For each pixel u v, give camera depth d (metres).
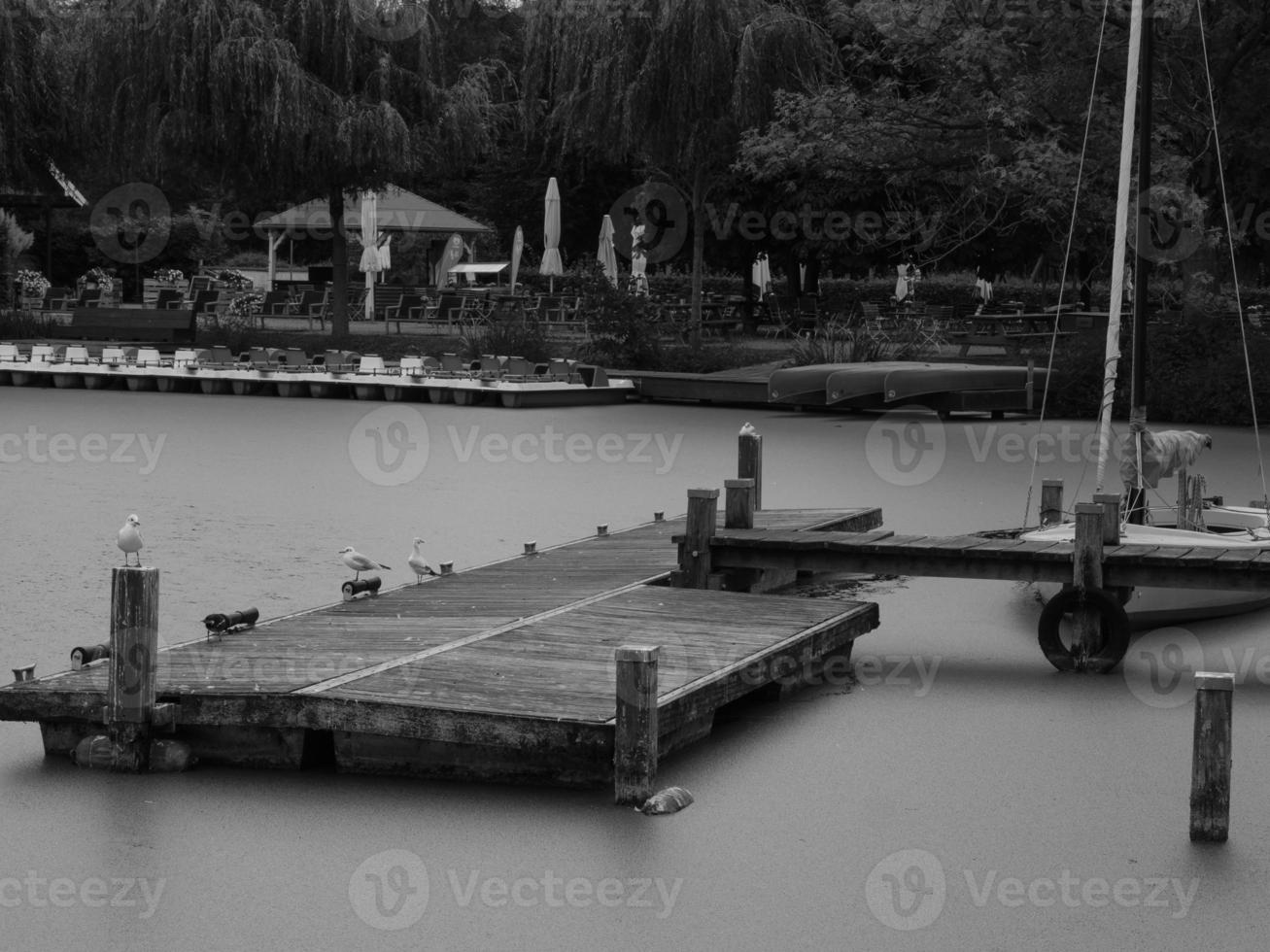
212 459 19.91
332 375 28.53
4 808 7.39
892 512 16.16
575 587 10.88
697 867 6.87
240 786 7.68
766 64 29.33
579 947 6.14
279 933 6.24
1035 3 23.91
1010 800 7.77
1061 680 10.02
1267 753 8.54
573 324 38.31
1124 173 12.75
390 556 13.59
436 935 6.23
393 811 7.39
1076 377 24.70
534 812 7.40
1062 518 13.41
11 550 13.62
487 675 8.27
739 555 11.12
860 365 25.30
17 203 40.88
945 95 26.31
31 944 6.14
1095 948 6.19
